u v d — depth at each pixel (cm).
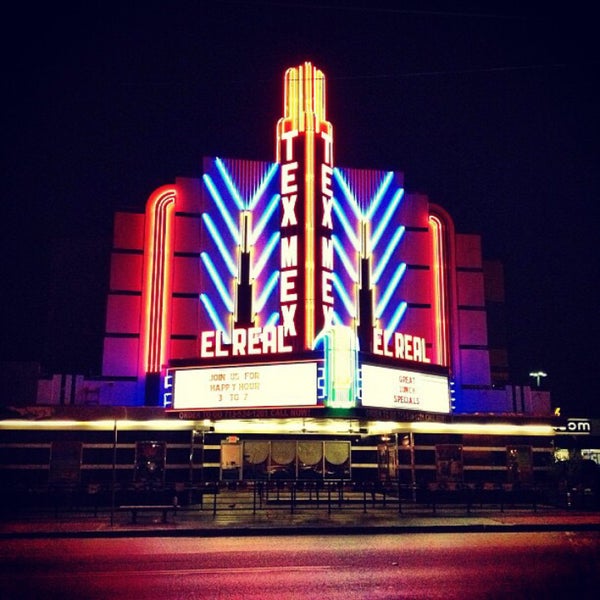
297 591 1142
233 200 3559
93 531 1988
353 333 2625
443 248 3769
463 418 3038
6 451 2756
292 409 2605
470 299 3791
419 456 2978
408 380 2814
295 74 3497
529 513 2514
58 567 1405
